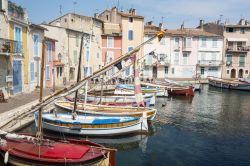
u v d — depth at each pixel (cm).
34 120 1956
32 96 2723
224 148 1758
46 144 1303
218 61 6450
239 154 1659
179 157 1589
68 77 4372
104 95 3133
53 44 3856
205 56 6412
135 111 2212
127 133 1880
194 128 2228
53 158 1185
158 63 6072
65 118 1881
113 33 5653
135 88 2253
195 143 1841
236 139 1952
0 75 2428
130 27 5762
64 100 2656
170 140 1888
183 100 3759
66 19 5222
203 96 4241
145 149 1700
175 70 6341
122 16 5688
